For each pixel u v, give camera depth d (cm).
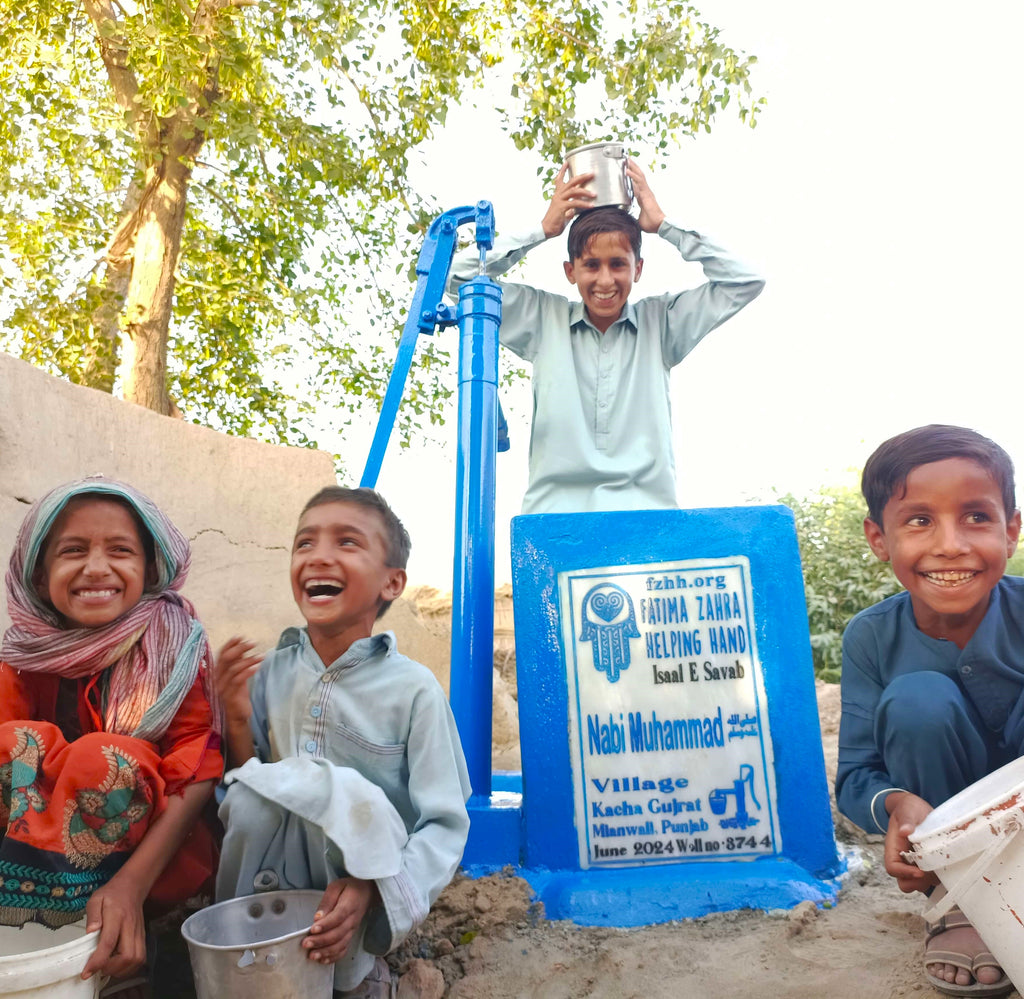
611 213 335
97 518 191
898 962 191
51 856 159
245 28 748
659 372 341
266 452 459
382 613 215
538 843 247
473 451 300
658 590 262
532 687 257
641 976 193
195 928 159
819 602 730
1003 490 184
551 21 834
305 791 165
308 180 876
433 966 202
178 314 937
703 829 249
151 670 187
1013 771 167
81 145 915
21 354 941
